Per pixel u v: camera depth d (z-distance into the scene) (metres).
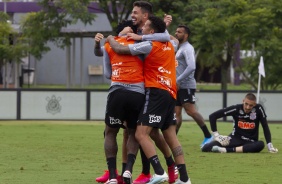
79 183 20.25
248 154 27.81
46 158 26.17
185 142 33.00
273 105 49.19
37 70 107.44
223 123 47.00
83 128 41.84
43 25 66.88
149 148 18.81
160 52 18.88
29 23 67.12
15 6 90.50
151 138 20.25
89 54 108.19
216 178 21.36
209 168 23.66
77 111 49.09
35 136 35.75
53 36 66.75
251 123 28.39
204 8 63.16
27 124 45.16
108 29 86.19
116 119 19.19
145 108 18.84
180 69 28.89
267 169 23.44
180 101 29.55
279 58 56.91
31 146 30.50
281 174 22.27
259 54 57.44
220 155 27.42
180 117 29.91
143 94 18.95
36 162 24.97
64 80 108.81
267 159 26.14
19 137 35.06
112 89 19.06
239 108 28.48
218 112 28.70
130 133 19.48
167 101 18.97
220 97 48.97
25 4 90.44
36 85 97.69
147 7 20.03
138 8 19.97
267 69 57.25
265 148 30.41
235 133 28.67
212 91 48.91
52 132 38.59
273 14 57.34
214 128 28.73
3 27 67.81
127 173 18.89
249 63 59.50
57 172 22.47
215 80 119.44
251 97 28.14
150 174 21.38
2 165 24.08
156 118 18.81
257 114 28.36
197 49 61.47
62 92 49.03
